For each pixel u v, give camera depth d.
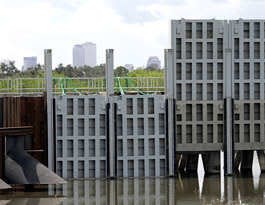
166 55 72.81
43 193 61.41
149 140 73.06
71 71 140.25
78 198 58.62
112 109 72.44
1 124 70.94
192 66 73.25
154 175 73.19
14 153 63.34
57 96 71.81
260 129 74.44
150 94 72.88
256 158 81.56
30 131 63.78
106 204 55.59
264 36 73.88
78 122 72.38
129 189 64.19
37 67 139.00
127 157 72.81
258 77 74.12
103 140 72.69
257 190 62.56
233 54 73.75
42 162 71.38
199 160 84.88
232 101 73.69
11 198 58.50
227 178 71.69
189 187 65.25
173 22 72.94
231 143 73.69
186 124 73.50
